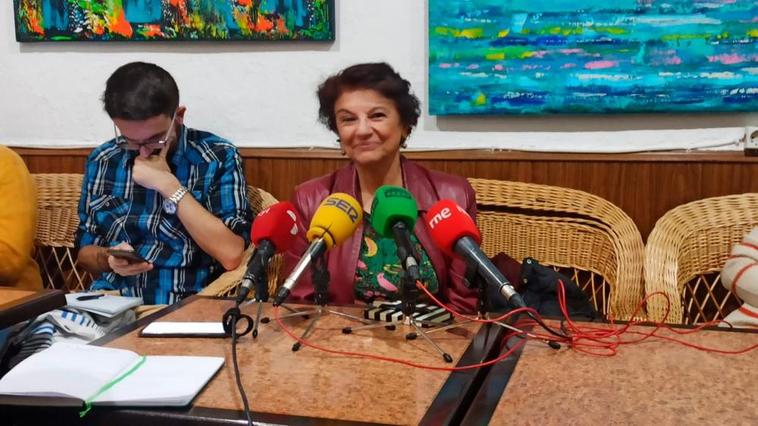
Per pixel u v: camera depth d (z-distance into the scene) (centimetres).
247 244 210
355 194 164
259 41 240
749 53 207
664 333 120
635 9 210
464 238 115
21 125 265
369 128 153
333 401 93
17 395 95
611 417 88
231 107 246
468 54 222
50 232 252
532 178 225
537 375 102
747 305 184
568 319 125
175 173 214
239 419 89
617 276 194
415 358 109
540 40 217
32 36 253
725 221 201
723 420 86
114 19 246
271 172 243
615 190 220
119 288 216
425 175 168
